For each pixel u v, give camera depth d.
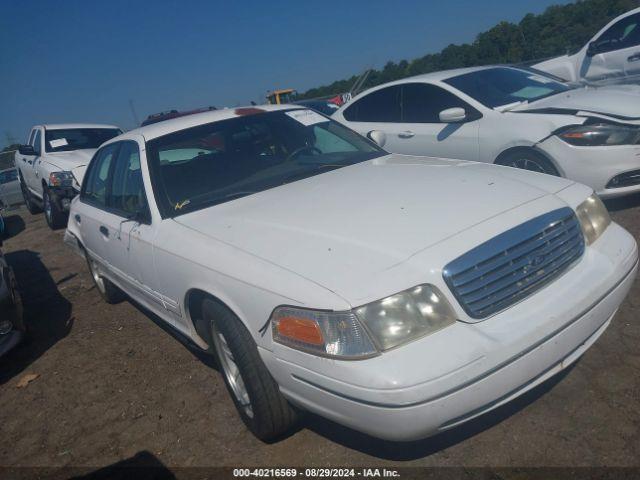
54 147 9.97
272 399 2.60
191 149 3.71
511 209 2.57
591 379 2.87
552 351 2.32
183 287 3.05
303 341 2.25
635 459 2.33
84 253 5.21
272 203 3.17
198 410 3.27
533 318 2.28
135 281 3.86
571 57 8.52
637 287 3.70
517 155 5.28
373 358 2.10
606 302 2.55
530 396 2.83
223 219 3.12
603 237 2.79
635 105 4.95
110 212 4.13
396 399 2.04
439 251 2.29
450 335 2.15
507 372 2.19
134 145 3.93
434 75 6.38
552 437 2.53
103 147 4.75
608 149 4.73
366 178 3.35
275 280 2.41
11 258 8.26
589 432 2.52
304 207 3.00
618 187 4.83
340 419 2.25
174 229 3.21
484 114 5.59
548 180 2.97
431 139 6.03
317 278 2.31
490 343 2.16
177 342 4.26
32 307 5.74
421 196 2.85
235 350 2.65
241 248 2.74
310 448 2.75
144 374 3.84
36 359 4.44
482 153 5.55
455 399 2.09
